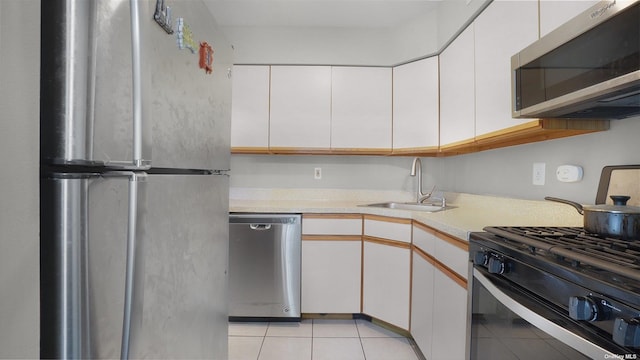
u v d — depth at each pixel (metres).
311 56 2.56
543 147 1.57
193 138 0.97
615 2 0.79
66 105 0.54
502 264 0.91
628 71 0.78
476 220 1.50
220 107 1.22
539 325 0.74
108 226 0.60
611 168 1.20
